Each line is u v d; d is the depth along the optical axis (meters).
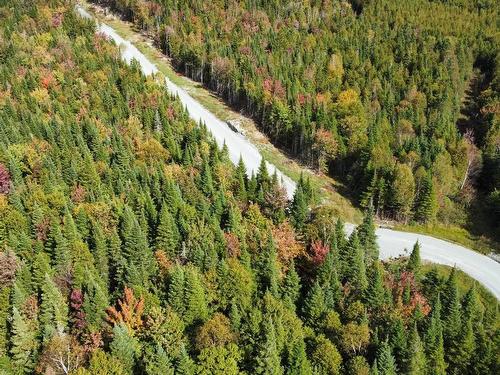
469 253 118.62
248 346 73.81
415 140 143.25
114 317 80.88
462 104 179.62
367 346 77.38
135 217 100.75
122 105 153.88
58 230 91.25
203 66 186.75
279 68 177.88
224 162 132.00
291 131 155.25
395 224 128.88
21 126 138.00
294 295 89.81
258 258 94.81
